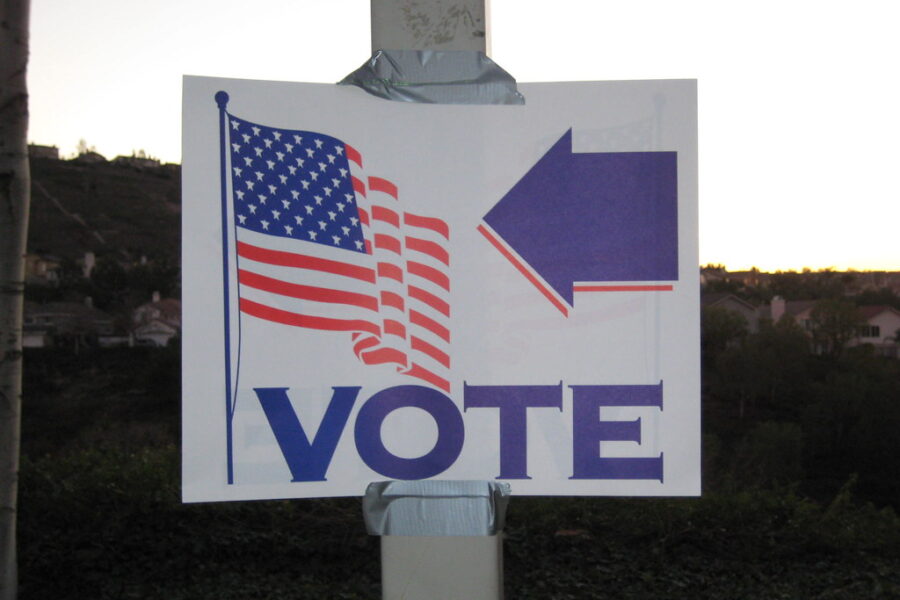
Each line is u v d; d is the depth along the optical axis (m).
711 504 6.50
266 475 2.90
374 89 2.95
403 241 2.95
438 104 2.95
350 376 2.94
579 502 6.76
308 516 6.60
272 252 2.92
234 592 5.97
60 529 6.41
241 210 2.90
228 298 2.90
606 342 2.94
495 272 2.96
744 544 6.34
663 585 6.07
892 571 6.13
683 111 2.94
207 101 2.90
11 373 5.28
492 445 2.95
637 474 2.93
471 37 2.96
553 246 2.95
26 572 6.10
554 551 6.43
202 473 2.88
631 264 2.94
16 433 5.35
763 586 6.04
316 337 2.93
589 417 2.94
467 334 2.96
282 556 6.41
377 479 2.94
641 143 2.94
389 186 2.95
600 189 2.94
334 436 2.93
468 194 2.96
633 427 2.94
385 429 2.95
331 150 2.95
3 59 5.13
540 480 2.95
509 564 6.34
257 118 2.92
